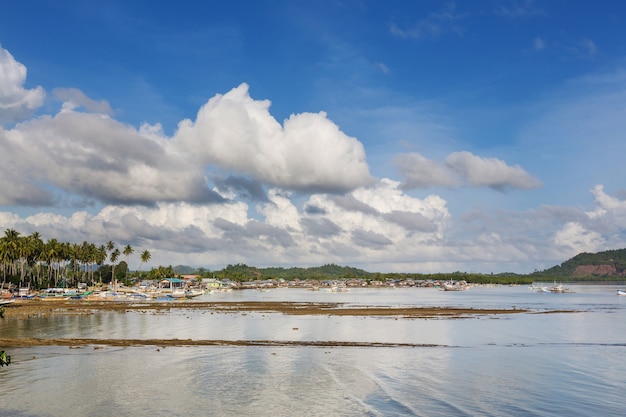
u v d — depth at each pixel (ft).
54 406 109.50
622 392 124.16
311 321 305.53
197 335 230.89
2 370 146.10
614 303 539.70
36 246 588.09
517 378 139.13
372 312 379.35
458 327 272.72
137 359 164.55
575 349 192.95
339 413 105.81
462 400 116.06
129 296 580.71
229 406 110.52
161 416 103.30
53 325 268.82
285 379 136.56
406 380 136.05
